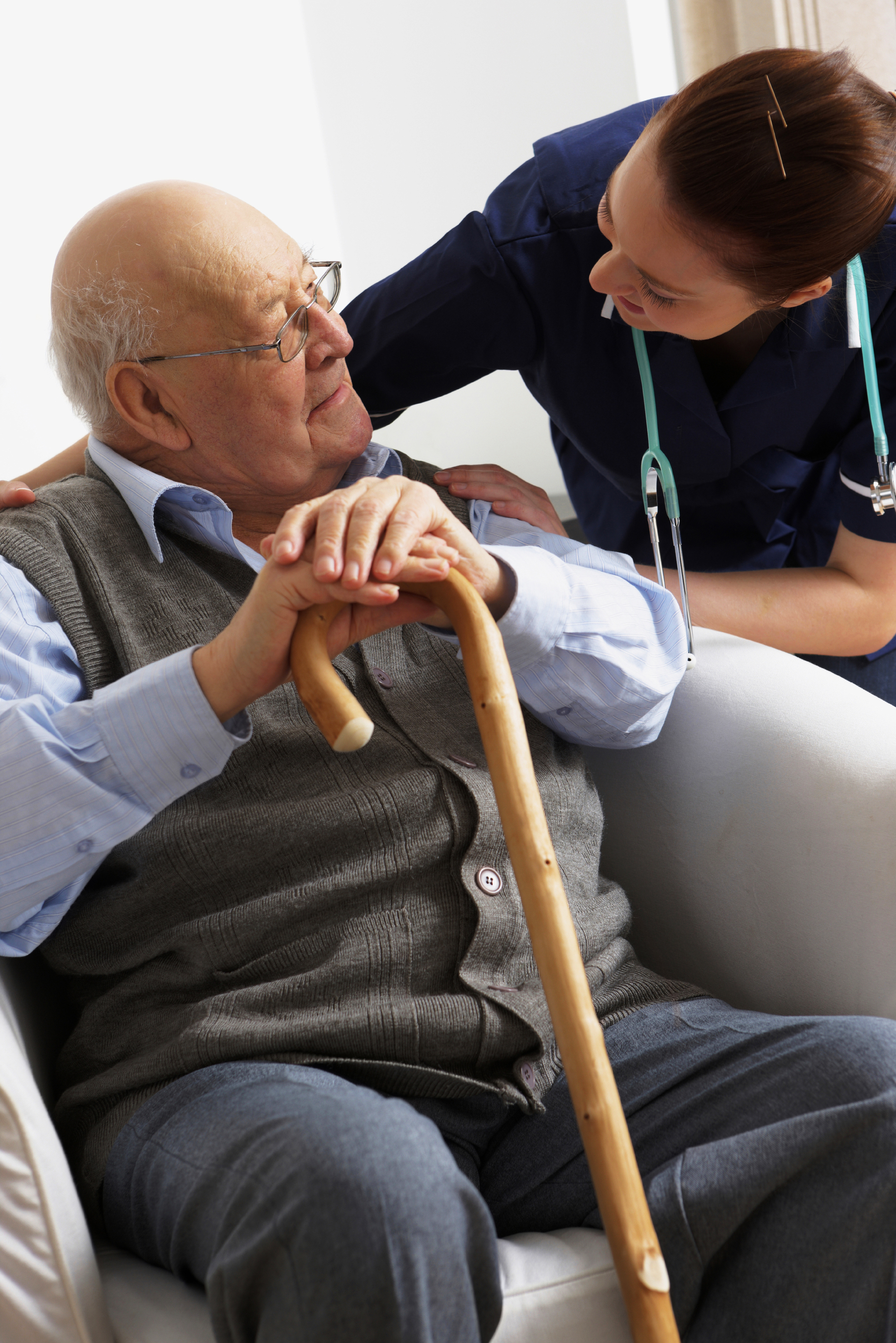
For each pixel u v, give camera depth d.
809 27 2.27
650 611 1.18
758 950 1.09
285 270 1.09
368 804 0.97
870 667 1.59
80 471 1.36
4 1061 0.80
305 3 2.84
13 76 2.53
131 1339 0.79
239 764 0.99
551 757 1.10
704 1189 0.81
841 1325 0.78
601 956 1.03
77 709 0.89
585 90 2.48
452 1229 0.70
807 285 1.01
